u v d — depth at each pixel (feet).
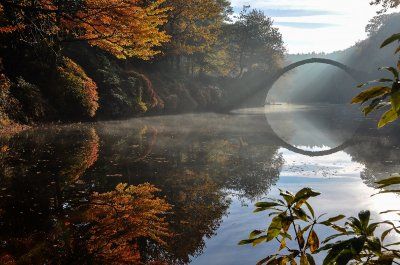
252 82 172.55
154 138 50.01
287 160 38.42
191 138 52.49
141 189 22.97
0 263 12.23
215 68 153.28
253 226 16.69
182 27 114.73
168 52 114.42
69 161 30.58
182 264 12.65
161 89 104.12
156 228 16.20
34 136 43.96
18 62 57.21
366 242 4.47
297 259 12.26
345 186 25.73
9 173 25.52
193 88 123.54
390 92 3.98
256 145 49.73
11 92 51.39
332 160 39.19
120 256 13.23
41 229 15.48
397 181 4.46
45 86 58.85
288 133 70.18
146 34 26.08
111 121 69.56
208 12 109.60
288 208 5.37
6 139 40.50
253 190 24.40
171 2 102.89
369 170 32.42
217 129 67.62
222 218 17.93
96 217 17.24
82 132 50.47
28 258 12.67
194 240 14.96
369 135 64.75
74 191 21.67
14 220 16.44
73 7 25.85
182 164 32.71
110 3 25.08
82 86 61.36
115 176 26.22
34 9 26.48
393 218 17.26
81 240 14.48
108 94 72.13
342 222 16.58
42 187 22.24
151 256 13.33
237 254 13.44
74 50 74.08
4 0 26.40
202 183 25.80
